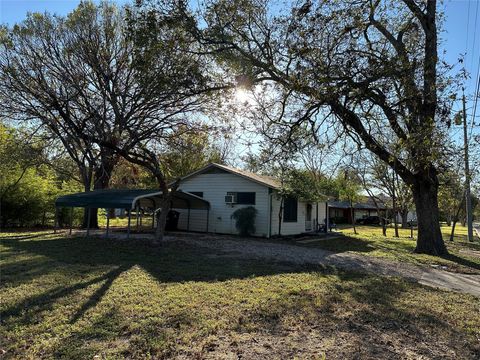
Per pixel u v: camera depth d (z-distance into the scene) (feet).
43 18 52.42
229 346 13.17
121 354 12.19
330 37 31.78
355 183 87.66
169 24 31.83
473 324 16.67
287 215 63.72
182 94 37.09
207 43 34.91
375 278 26.23
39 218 66.33
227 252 37.06
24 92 51.47
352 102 32.58
